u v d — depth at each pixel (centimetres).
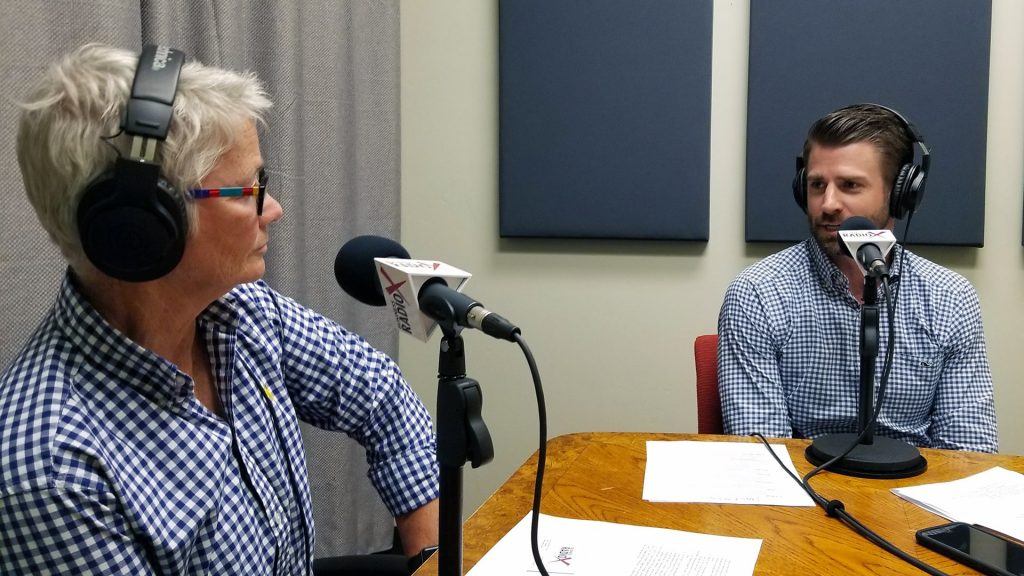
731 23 245
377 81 249
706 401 177
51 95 74
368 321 249
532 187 254
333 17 229
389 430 124
